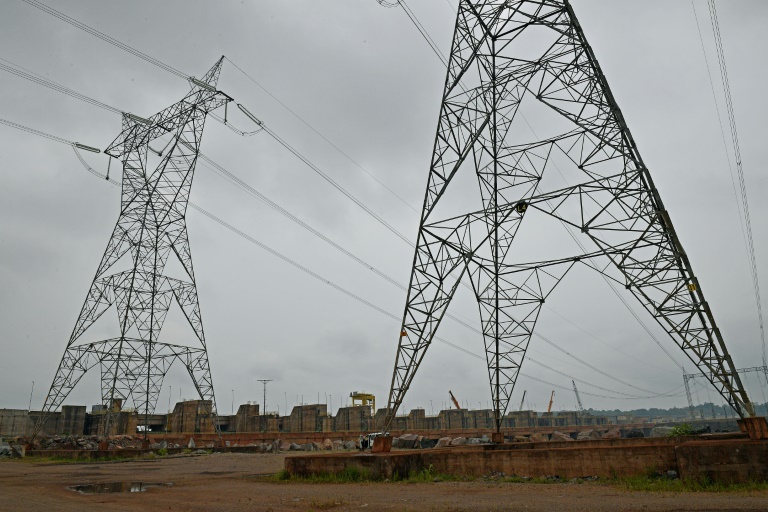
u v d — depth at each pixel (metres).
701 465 14.67
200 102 46.50
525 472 18.39
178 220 50.91
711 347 20.78
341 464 18.94
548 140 23.41
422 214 24.33
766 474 14.16
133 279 47.44
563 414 146.00
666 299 21.41
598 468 17.33
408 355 23.14
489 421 111.06
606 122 21.53
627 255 21.84
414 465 19.52
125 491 16.75
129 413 77.19
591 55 21.61
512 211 23.73
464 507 11.54
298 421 89.81
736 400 20.12
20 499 14.63
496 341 28.41
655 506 10.97
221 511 11.76
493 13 23.14
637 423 154.62
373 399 103.12
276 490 16.14
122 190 48.56
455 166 24.12
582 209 22.17
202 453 47.69
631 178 21.09
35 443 47.31
